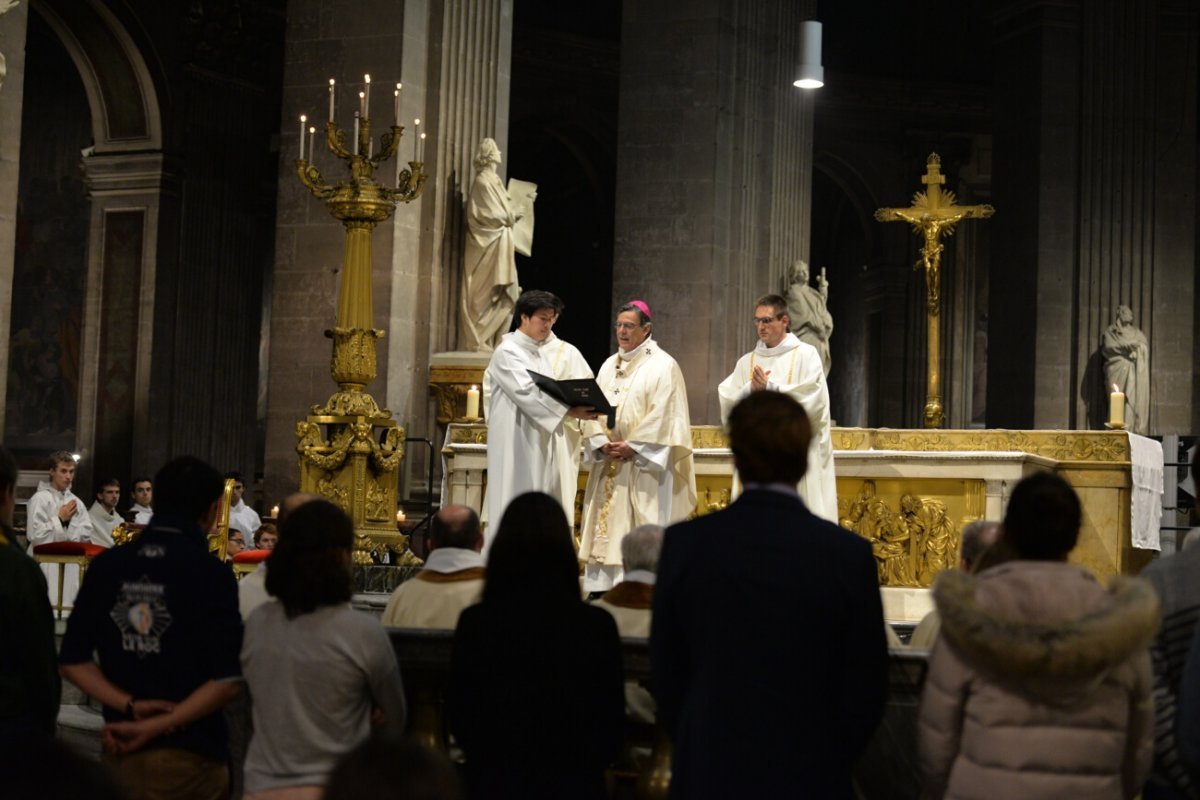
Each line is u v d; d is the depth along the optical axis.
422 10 15.45
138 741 4.71
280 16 25.94
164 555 4.84
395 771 2.13
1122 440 10.73
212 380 25.06
